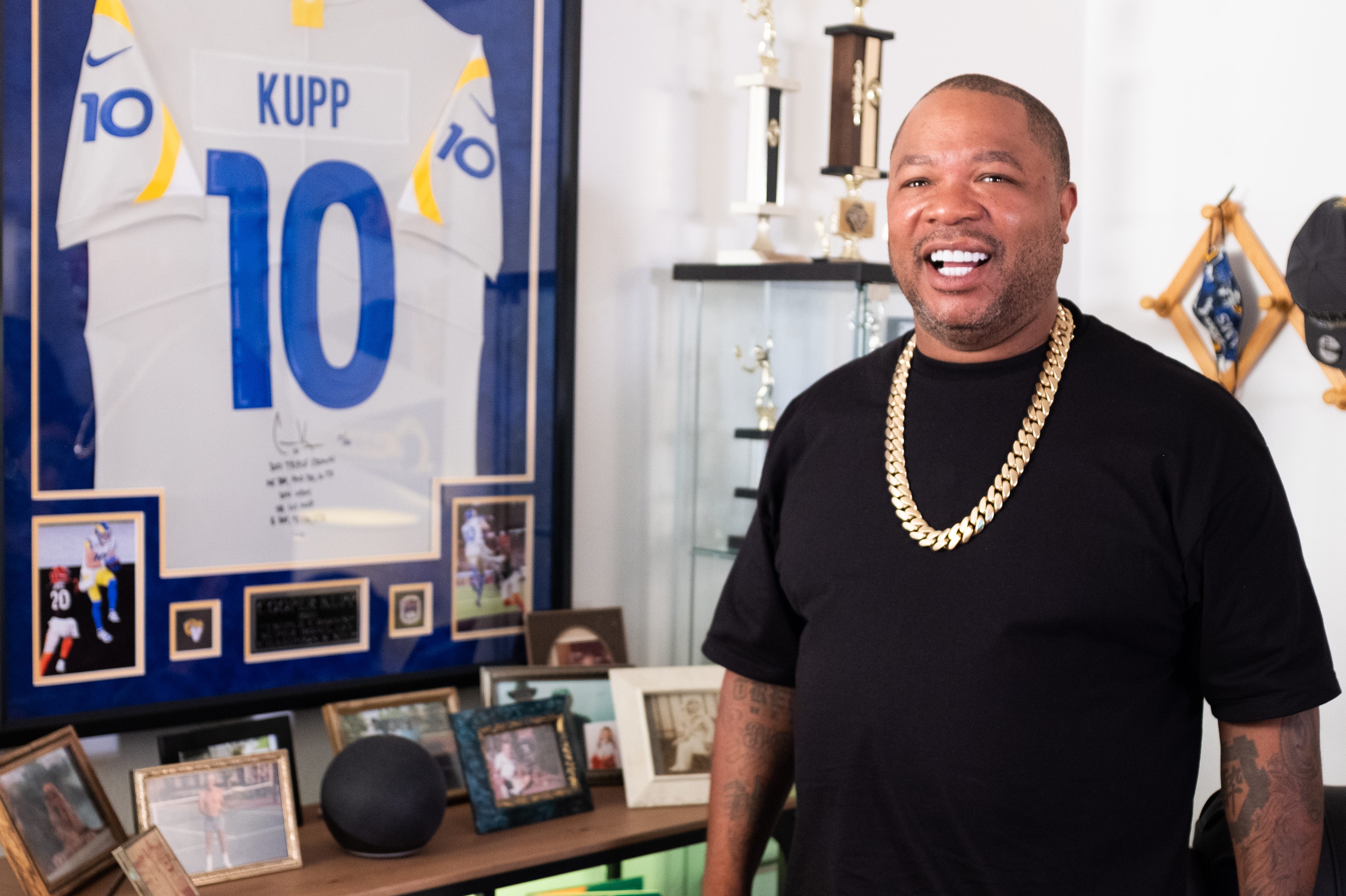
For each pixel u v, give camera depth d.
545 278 2.03
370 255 1.87
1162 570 1.12
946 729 1.14
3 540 1.61
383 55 1.86
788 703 1.42
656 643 2.24
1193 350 2.56
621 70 2.13
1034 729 1.12
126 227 1.68
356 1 1.83
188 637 1.75
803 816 1.27
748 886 1.41
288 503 1.82
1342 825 1.37
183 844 1.52
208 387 1.75
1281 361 2.43
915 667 1.16
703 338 2.17
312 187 1.81
